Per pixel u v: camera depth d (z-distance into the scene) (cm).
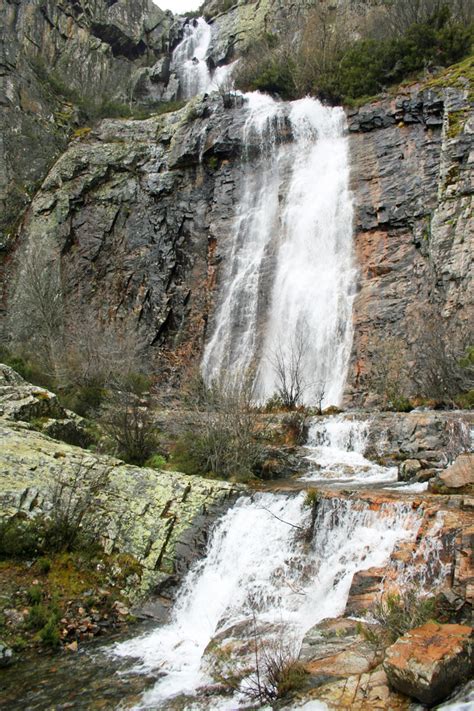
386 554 940
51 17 4241
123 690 767
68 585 1046
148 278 3012
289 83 3488
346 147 2911
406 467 1341
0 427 1411
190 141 3184
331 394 2388
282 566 1054
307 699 647
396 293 2448
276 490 1218
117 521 1193
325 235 2772
